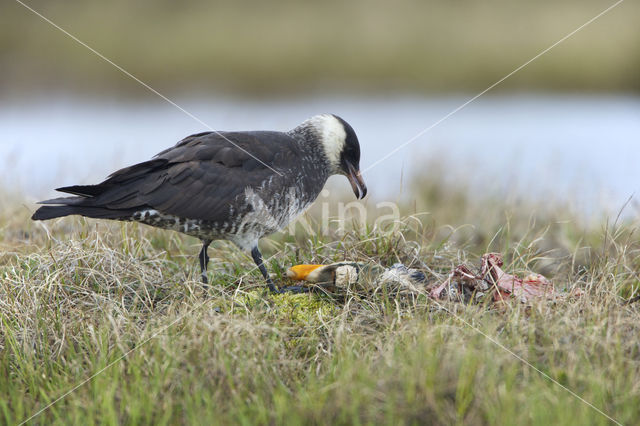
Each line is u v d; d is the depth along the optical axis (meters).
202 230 9.92
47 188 15.80
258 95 35.19
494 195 15.48
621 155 21.30
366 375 6.96
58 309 8.83
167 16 40.59
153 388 7.15
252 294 9.52
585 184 16.33
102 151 22.19
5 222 12.69
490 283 9.28
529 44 37.69
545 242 12.52
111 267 9.60
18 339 8.54
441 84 35.84
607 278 9.41
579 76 34.97
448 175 17.05
